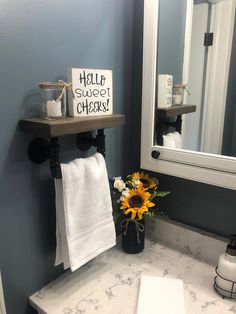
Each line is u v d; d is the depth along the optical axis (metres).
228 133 0.90
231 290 0.83
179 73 0.99
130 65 1.06
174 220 1.11
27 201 0.78
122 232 1.05
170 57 1.00
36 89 0.74
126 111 1.09
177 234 1.07
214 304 0.81
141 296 0.82
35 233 0.82
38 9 0.71
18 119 0.72
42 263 0.86
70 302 0.81
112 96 0.95
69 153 0.88
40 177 0.80
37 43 0.73
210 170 0.92
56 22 0.76
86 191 0.81
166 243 1.11
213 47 0.94
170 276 0.92
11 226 0.75
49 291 0.86
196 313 0.77
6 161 0.71
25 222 0.78
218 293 0.85
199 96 0.96
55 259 0.88
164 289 0.85
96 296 0.84
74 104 0.78
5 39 0.66
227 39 0.91
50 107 0.73
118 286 0.88
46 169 0.81
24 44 0.70
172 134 1.02
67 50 0.81
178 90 1.00
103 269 0.96
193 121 0.98
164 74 1.02
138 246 1.04
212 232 1.02
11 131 0.71
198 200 1.03
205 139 0.96
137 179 1.03
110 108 0.87
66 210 0.77
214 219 1.00
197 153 0.95
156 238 1.14
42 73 0.75
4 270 0.75
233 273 0.82
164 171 1.04
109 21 0.93
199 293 0.85
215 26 0.92
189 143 0.99
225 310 0.78
